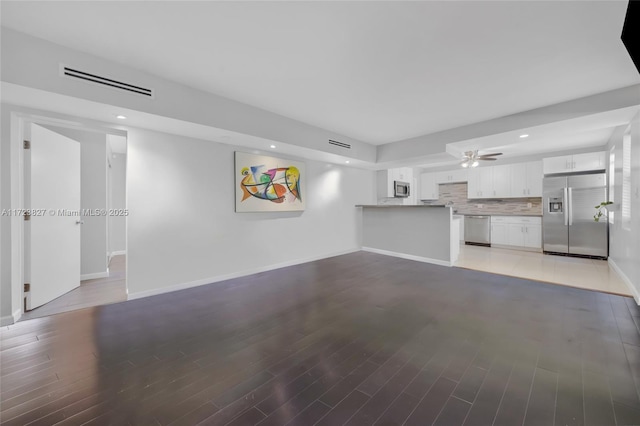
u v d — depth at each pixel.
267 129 3.75
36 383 1.70
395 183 6.84
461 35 2.13
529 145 5.26
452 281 3.84
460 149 5.09
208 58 2.46
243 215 4.21
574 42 2.20
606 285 3.55
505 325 2.46
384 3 1.79
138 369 1.85
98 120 2.93
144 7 1.81
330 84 2.96
